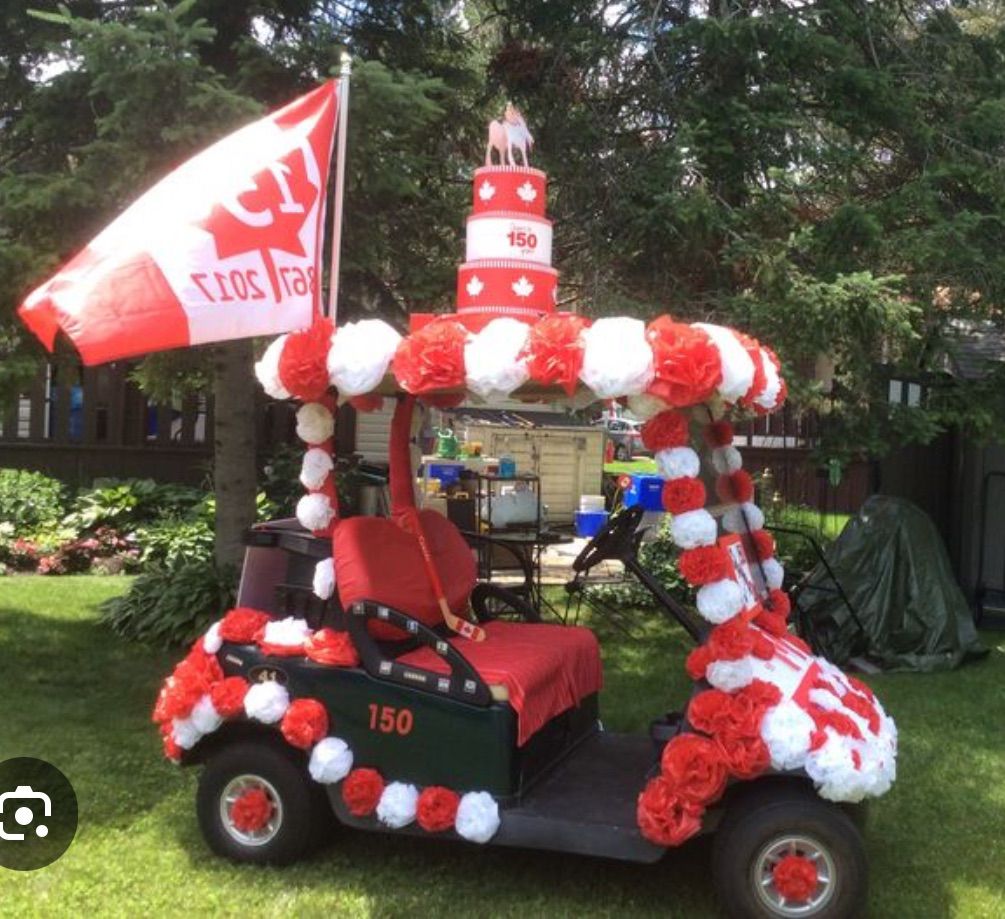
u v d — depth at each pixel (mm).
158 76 5285
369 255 6363
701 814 3373
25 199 5492
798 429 11352
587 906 3643
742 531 4211
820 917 3344
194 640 7008
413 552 4105
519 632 4391
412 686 3652
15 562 10047
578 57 7324
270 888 3721
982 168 6727
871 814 4496
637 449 18109
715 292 6688
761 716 3332
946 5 7914
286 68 6156
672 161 6535
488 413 12516
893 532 7398
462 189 7164
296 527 4230
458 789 3631
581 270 7129
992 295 6578
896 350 6727
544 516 10703
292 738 3664
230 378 7422
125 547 10203
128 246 3570
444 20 7527
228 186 3842
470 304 3906
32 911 3523
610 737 4441
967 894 3781
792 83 7043
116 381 12242
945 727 5758
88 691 6141
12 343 5945
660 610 8250
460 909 3605
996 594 8750
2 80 6500
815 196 6855
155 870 3848
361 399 4105
